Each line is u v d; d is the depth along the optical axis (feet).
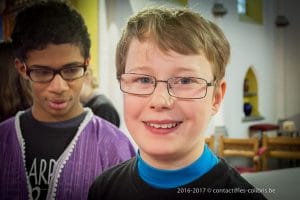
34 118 2.67
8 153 2.65
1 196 2.63
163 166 1.87
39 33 2.51
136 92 1.80
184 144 1.78
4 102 2.72
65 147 2.63
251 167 3.30
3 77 2.70
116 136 2.70
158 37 1.74
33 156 2.63
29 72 2.57
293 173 2.43
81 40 2.58
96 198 2.12
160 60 1.75
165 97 1.74
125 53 1.87
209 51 1.77
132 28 1.84
